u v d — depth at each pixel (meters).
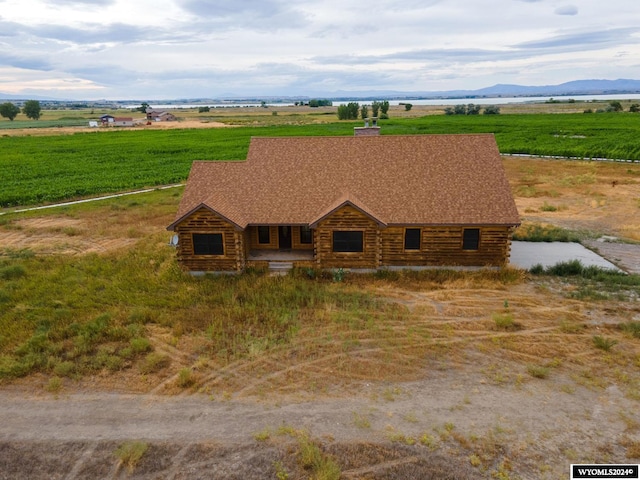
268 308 18.36
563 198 38.47
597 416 11.79
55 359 14.84
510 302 18.73
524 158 60.78
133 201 39.47
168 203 39.06
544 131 86.62
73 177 51.72
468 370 13.99
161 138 94.31
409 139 25.64
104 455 10.73
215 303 19.06
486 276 21.36
